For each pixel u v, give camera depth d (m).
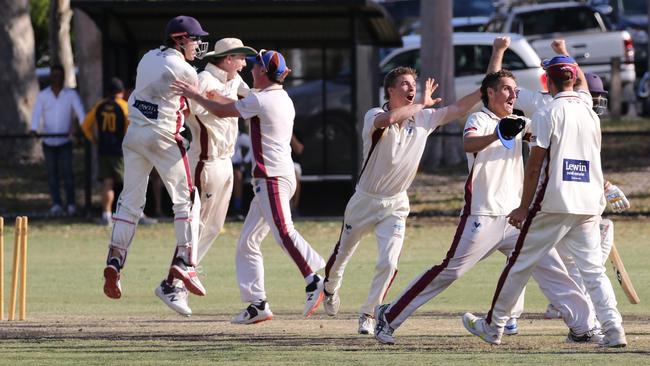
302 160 74.06
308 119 73.94
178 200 35.19
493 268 51.44
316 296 33.69
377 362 28.22
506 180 30.62
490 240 30.50
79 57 82.62
